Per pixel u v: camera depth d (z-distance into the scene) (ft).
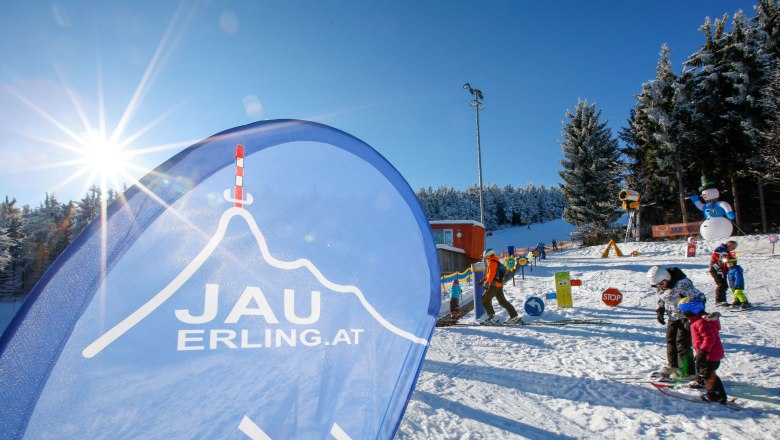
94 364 5.73
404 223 9.81
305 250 8.16
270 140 8.13
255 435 6.73
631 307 31.60
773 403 12.82
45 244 173.68
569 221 133.59
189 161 7.04
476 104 91.66
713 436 10.82
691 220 113.91
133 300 6.15
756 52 91.15
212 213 7.13
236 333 7.02
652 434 11.10
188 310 6.60
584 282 46.26
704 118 97.86
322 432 7.47
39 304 5.50
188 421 6.23
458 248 75.87
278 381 7.28
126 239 6.22
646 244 79.25
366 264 8.98
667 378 15.57
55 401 5.41
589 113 132.16
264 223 7.75
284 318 7.61
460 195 367.25
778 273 40.34
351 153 9.27
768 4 96.48
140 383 6.00
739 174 92.12
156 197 6.62
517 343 22.81
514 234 264.93
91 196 182.29
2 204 168.25
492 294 29.17
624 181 124.67
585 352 20.16
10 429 5.08
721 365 17.06
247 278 7.31
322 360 7.91
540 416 12.64
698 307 13.69
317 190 8.59
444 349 21.80
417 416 12.53
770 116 86.22
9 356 5.22
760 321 24.29
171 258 6.59
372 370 8.48
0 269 152.35
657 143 104.27
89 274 5.86
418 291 9.64
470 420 12.29
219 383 6.66
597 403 13.60
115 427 5.70
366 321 8.69
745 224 105.09
